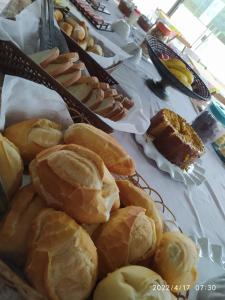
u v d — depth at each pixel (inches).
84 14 41.8
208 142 41.2
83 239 11.2
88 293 11.3
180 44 80.8
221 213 29.0
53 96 17.1
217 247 22.3
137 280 11.4
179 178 27.4
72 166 12.1
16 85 15.4
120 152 16.4
